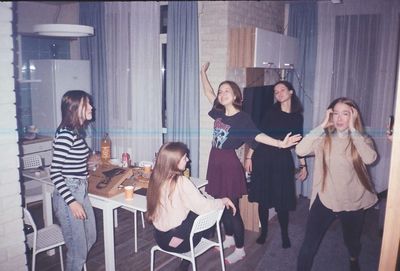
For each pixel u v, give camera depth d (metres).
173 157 2.11
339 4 4.11
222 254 2.40
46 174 2.97
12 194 2.06
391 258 1.24
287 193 2.99
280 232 3.47
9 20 1.91
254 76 3.98
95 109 4.45
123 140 4.33
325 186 2.17
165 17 4.00
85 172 2.31
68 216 2.22
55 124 4.38
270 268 2.81
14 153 2.03
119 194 2.54
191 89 3.75
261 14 4.09
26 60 4.49
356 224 2.27
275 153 2.93
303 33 4.32
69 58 4.86
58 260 2.93
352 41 4.11
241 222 2.82
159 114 4.07
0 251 2.04
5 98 1.95
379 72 4.00
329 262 2.95
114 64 4.25
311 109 4.39
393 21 3.89
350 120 2.12
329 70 4.25
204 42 3.68
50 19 4.55
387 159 4.04
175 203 2.13
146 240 3.28
